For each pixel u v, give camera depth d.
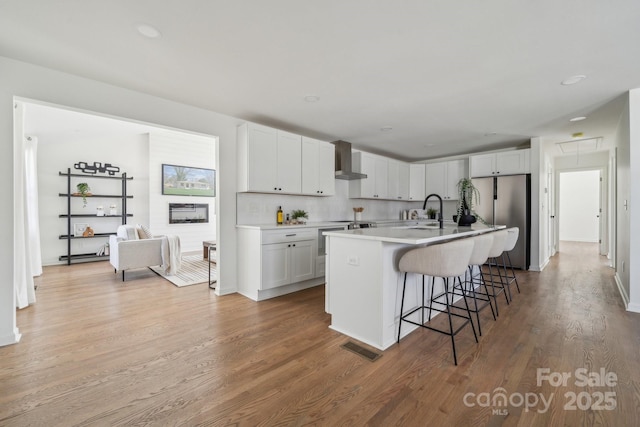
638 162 2.84
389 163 5.75
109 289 3.79
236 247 3.67
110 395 1.61
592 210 8.92
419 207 6.72
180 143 7.05
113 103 2.70
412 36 1.94
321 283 4.10
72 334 2.39
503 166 5.11
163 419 1.43
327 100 3.11
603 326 2.52
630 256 2.90
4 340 2.19
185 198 7.12
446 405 1.53
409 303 2.48
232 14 1.72
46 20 1.76
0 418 1.43
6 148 2.20
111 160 6.22
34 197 4.50
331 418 1.44
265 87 2.76
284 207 4.29
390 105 3.26
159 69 2.40
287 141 3.88
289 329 2.51
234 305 3.15
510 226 4.97
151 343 2.24
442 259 1.96
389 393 1.63
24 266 3.03
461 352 2.09
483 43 2.02
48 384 1.71
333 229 4.20
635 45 2.03
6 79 2.20
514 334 2.39
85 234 5.73
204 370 1.87
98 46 2.06
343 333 2.42
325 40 1.99
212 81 2.63
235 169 3.66
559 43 2.01
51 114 3.97
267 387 1.69
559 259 5.92
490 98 3.05
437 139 4.87
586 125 4.02
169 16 1.74
